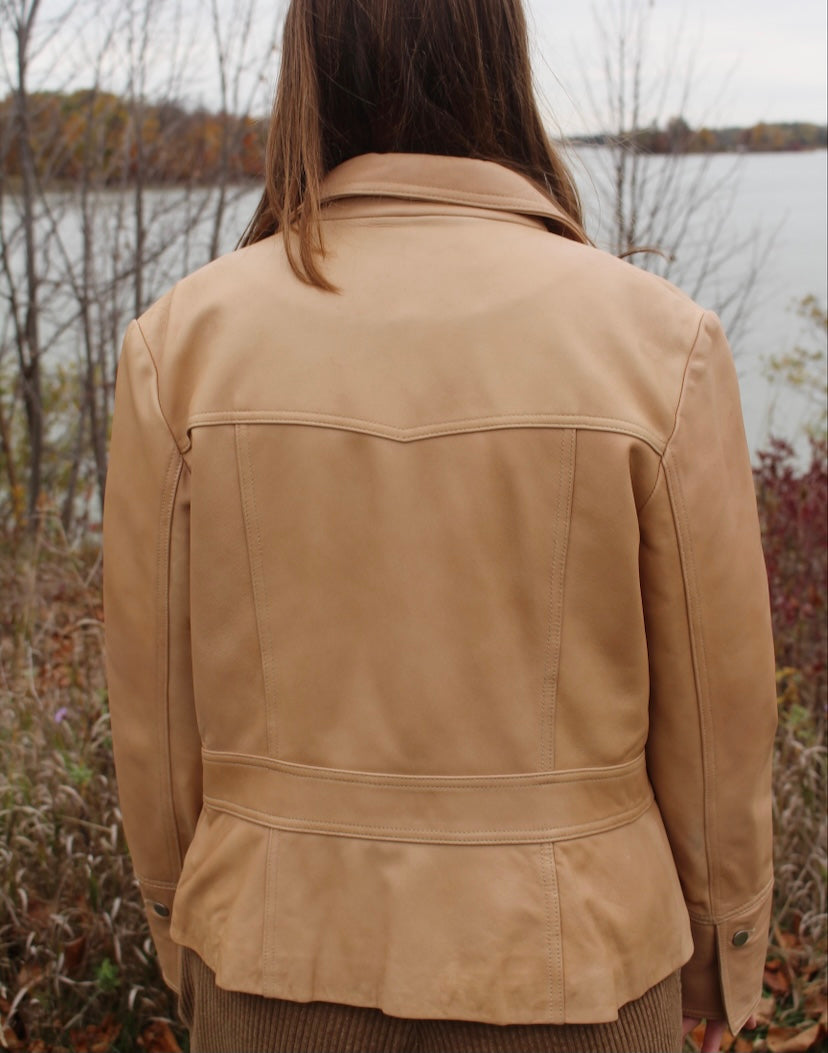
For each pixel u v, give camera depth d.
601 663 1.04
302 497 1.03
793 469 3.44
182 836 1.25
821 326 5.10
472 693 1.02
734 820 1.17
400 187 1.08
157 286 5.25
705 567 1.05
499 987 1.00
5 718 2.61
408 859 1.02
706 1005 1.30
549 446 1.00
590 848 1.04
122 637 1.17
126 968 2.12
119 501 1.14
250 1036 1.08
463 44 1.08
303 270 1.07
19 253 5.41
